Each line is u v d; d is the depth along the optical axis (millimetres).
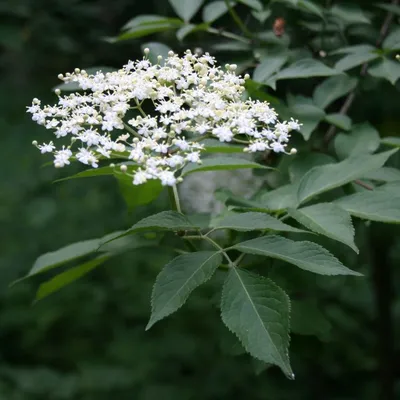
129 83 502
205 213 571
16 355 1312
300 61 569
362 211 504
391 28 677
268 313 434
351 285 997
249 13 757
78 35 1165
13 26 1126
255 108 499
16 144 1828
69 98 507
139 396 1197
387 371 929
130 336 1323
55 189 1682
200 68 514
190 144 506
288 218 547
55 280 590
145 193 576
